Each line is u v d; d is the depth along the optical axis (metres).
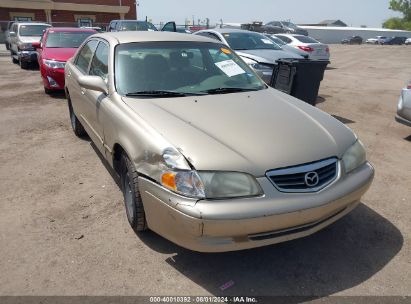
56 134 6.17
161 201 2.69
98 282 2.79
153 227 2.89
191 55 4.14
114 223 3.53
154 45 4.09
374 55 26.34
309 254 3.13
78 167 4.83
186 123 3.01
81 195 4.09
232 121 3.09
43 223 3.54
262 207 2.54
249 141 2.81
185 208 2.53
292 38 15.27
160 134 2.87
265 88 4.16
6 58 18.73
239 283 2.80
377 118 7.61
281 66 6.71
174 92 3.64
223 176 2.58
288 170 2.68
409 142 6.06
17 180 4.46
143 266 2.96
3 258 3.04
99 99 3.88
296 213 2.60
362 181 3.02
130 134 3.08
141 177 2.90
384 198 4.10
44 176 4.57
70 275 2.86
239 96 3.71
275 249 3.19
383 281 2.82
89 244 3.22
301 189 2.69
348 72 15.91
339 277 2.86
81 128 5.82
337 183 2.87
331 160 2.89
